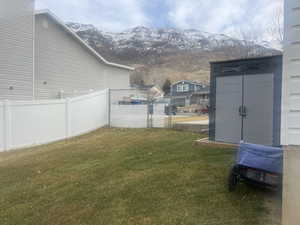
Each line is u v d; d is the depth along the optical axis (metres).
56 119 9.98
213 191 3.86
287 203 2.46
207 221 3.03
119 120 12.82
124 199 3.81
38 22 12.91
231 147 6.40
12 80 10.37
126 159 6.11
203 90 43.38
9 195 4.37
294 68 2.46
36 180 5.08
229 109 6.61
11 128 8.40
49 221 3.37
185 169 4.95
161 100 15.45
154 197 3.79
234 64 6.48
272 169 3.42
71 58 15.36
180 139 8.39
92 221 3.26
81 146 8.30
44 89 13.38
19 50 10.65
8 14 10.20
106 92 13.07
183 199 3.65
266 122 5.93
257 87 6.09
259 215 3.11
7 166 6.27
